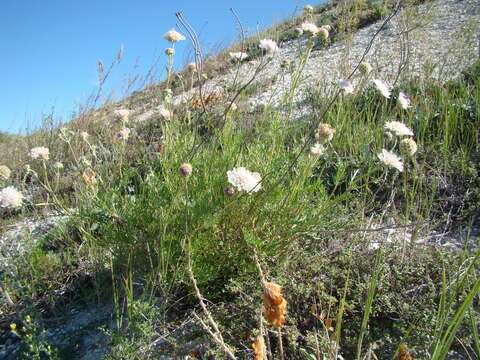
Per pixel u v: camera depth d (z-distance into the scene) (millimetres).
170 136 743
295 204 625
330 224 661
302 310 549
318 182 660
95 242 694
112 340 532
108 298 706
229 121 770
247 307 538
